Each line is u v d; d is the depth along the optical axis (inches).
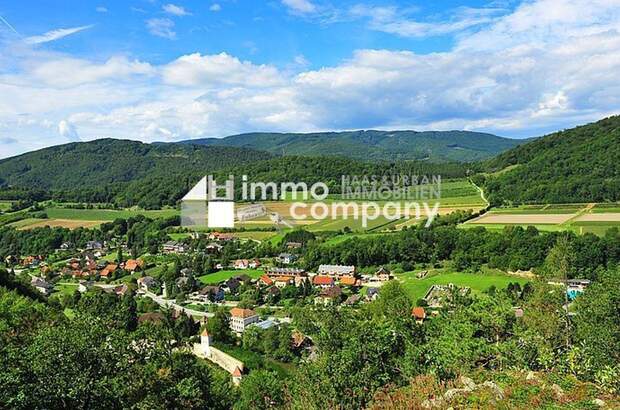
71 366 731.4
